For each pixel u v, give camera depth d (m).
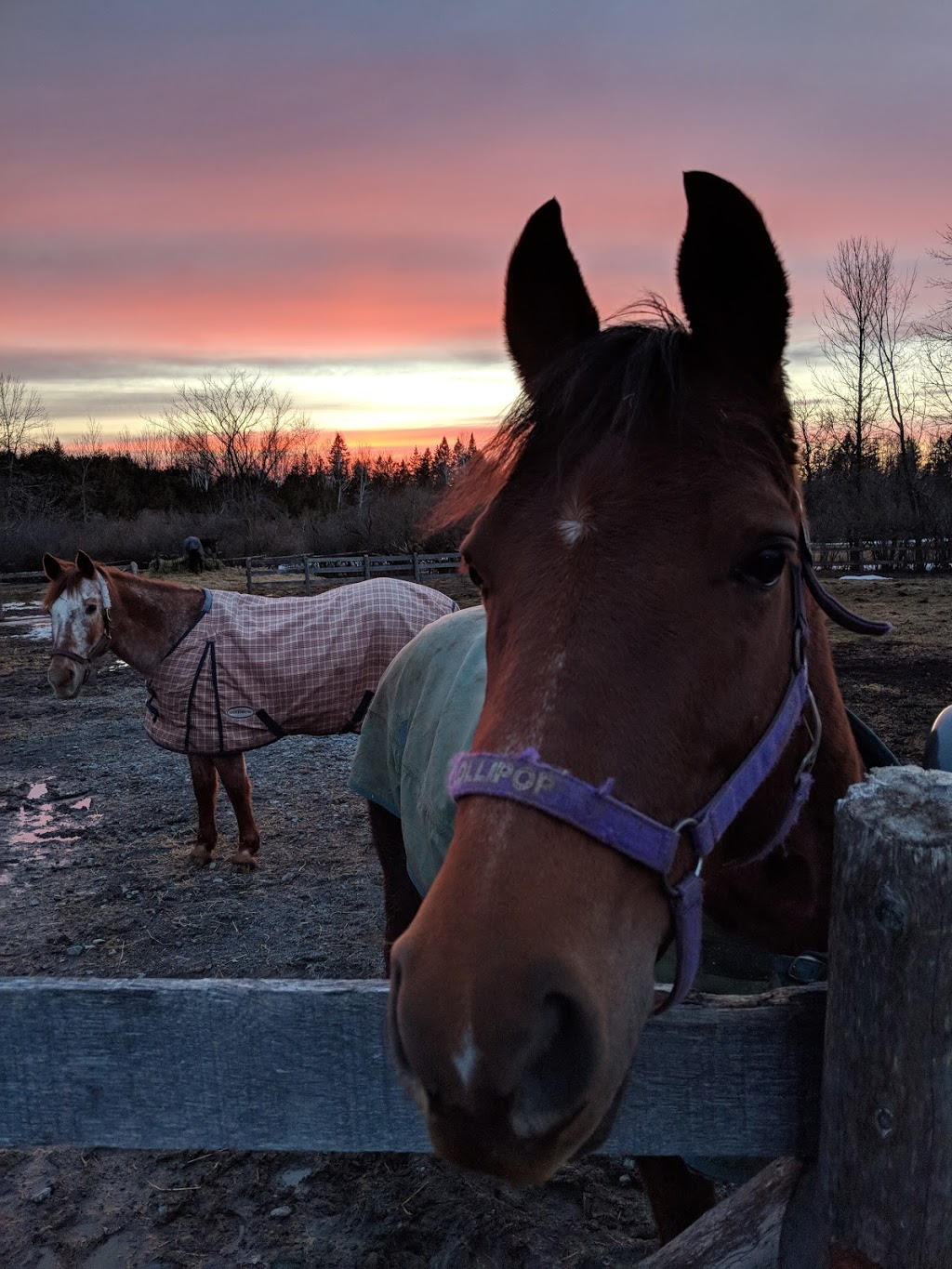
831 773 1.28
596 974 0.81
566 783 0.86
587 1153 0.89
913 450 22.39
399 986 0.84
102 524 35.88
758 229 1.04
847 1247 0.89
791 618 1.12
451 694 1.93
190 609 4.24
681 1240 1.04
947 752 1.63
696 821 0.94
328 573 21.41
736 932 1.35
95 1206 2.31
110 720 7.73
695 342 1.09
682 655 0.93
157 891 4.19
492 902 0.80
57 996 1.07
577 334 1.31
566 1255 2.08
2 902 4.08
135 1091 1.07
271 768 6.25
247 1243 2.18
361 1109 1.04
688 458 0.99
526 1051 0.74
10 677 9.81
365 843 4.75
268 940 3.68
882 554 19.78
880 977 0.82
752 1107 0.99
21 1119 1.09
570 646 0.92
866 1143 0.85
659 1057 1.00
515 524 1.03
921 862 0.78
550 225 1.28
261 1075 1.06
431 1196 2.30
